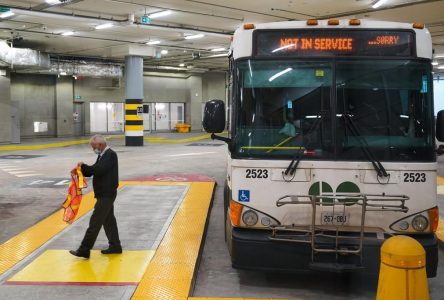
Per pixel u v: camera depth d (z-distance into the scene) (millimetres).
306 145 5477
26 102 33344
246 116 5594
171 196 11773
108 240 7109
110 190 6734
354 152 5438
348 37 5574
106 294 5559
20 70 28906
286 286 6059
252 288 5996
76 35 22875
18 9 16484
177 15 18656
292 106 5555
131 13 18453
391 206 5219
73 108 35906
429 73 5531
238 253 5449
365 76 5531
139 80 27391
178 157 21688
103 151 6777
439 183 14125
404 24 5574
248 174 5512
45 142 30172
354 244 5281
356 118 5480
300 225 5445
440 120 5660
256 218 5496
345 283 6168
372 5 16422
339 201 5324
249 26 5660
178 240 7844
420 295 4270
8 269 6461
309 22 5574
